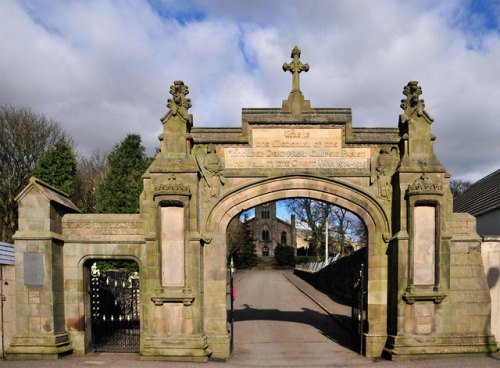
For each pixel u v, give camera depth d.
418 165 12.91
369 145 13.65
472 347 12.61
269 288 39.34
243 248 73.44
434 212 12.74
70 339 13.20
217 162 13.58
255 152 13.68
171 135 13.19
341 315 22.11
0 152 36.34
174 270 12.63
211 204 13.50
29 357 12.41
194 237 12.73
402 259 12.62
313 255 81.00
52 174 33.31
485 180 25.08
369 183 13.55
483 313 12.80
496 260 13.50
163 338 12.52
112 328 15.85
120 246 13.26
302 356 13.68
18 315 12.62
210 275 13.45
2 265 13.04
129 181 34.62
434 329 12.59
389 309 13.24
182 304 12.57
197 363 12.12
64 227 13.40
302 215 51.84
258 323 20.39
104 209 34.16
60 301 13.04
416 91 13.40
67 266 13.32
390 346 12.76
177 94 13.35
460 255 13.05
